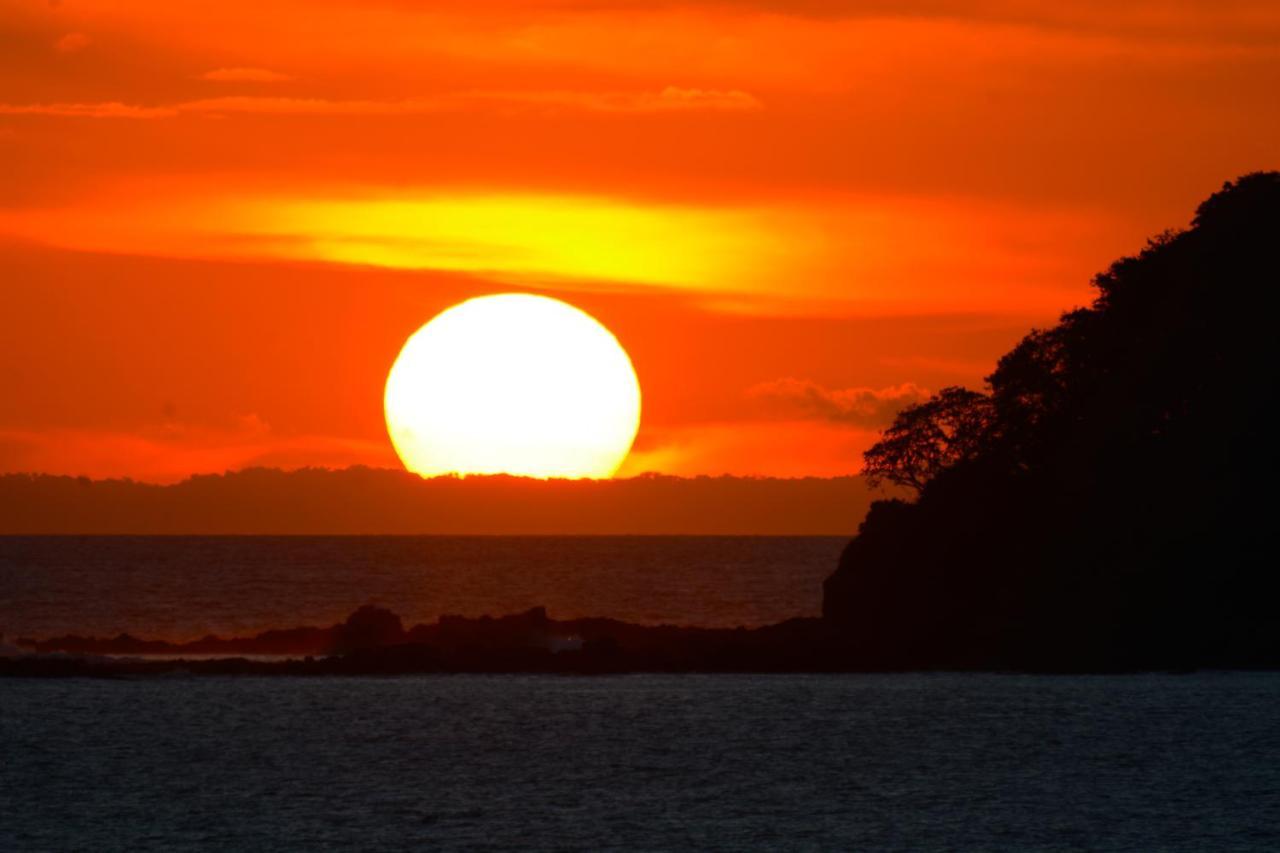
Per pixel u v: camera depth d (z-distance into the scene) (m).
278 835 189.25
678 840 186.88
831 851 181.00
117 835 188.75
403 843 185.62
